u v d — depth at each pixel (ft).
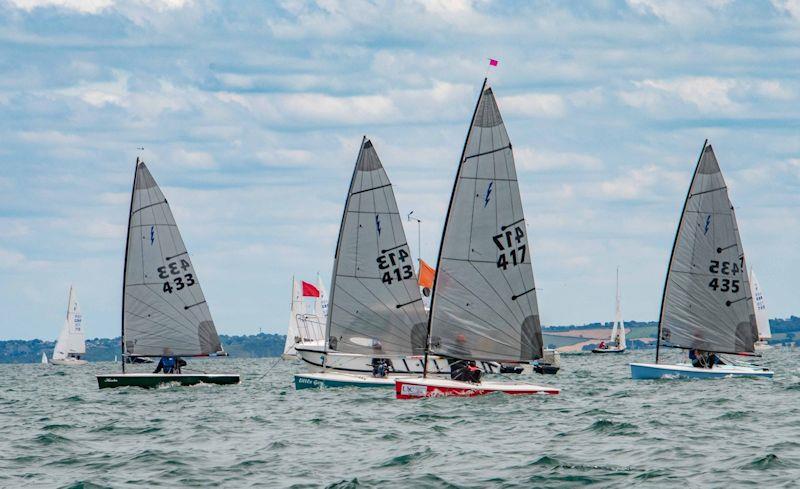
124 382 411.13
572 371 649.20
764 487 171.22
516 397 326.44
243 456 215.31
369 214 369.09
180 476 193.88
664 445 217.15
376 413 288.51
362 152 369.09
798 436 229.04
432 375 382.01
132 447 234.38
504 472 189.88
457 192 313.94
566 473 187.01
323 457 212.02
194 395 379.96
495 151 312.91
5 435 262.67
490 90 313.32
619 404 309.42
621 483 177.88
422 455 209.36
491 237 313.73
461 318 316.19
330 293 375.04
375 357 375.04
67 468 206.49
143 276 410.31
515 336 314.96
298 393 370.73
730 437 229.86
